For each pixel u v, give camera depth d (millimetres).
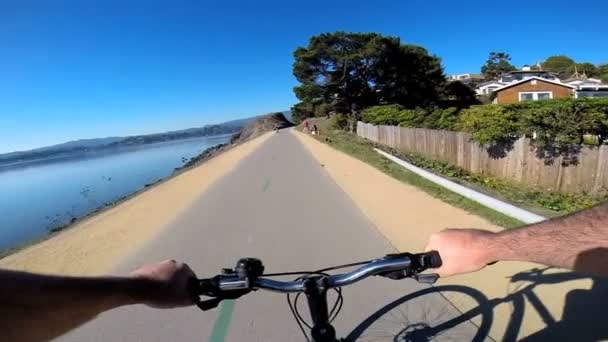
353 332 3521
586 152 8695
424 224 7145
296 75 54219
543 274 4438
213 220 9062
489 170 12234
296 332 3930
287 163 19609
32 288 892
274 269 5746
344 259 5871
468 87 60500
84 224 10992
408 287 4578
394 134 24312
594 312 3611
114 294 1054
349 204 9312
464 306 3906
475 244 1332
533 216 6555
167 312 4598
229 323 4219
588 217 1138
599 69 72438
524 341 3369
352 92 52312
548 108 10031
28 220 17406
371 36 50000
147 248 7387
